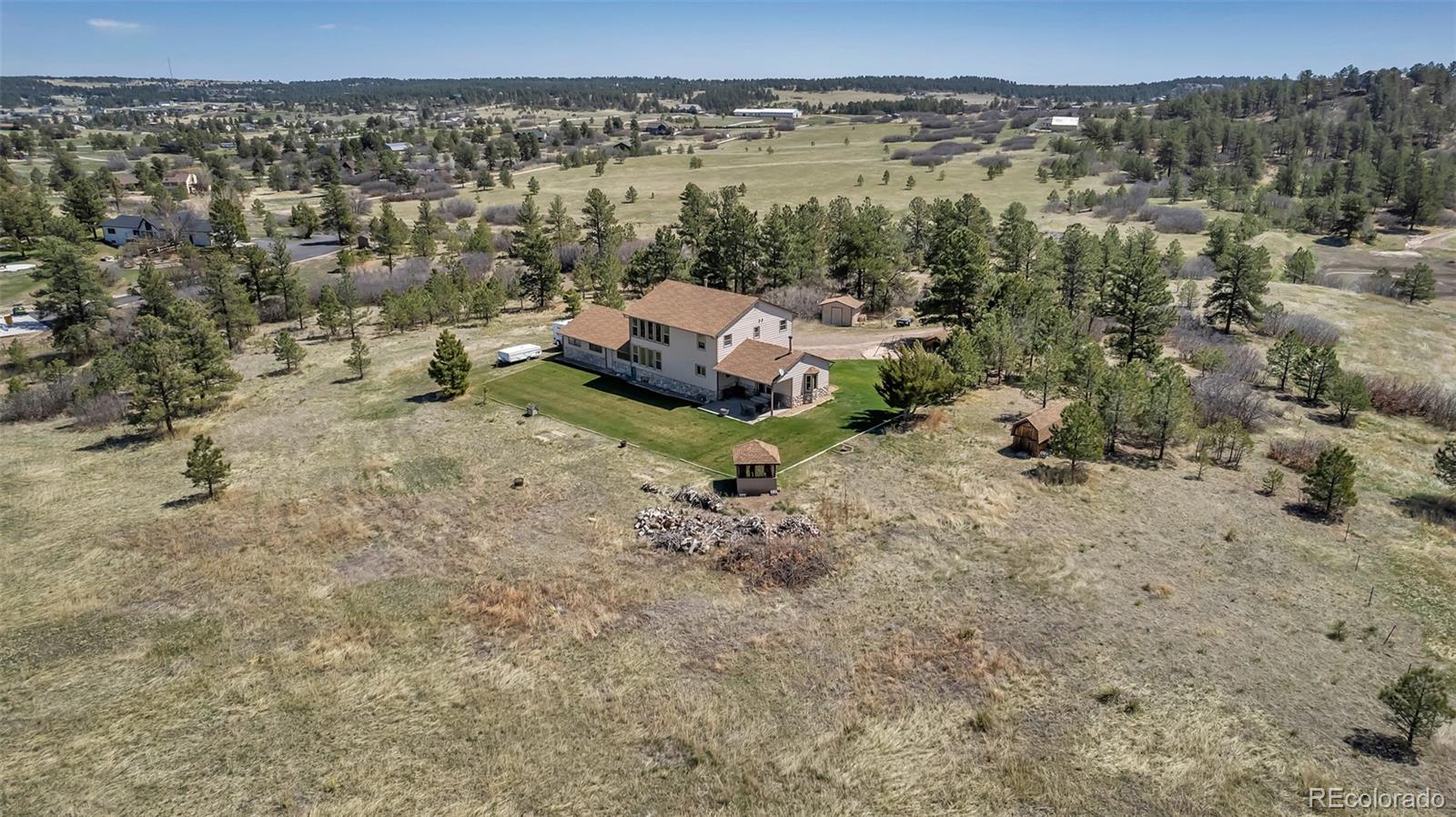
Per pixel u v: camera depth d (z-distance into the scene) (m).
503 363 65.62
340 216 122.94
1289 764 24.47
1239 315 74.00
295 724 27.08
